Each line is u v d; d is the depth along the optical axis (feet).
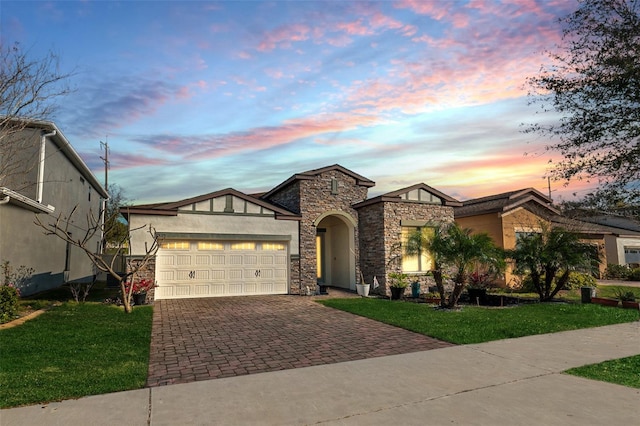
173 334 27.91
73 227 63.05
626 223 93.56
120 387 16.58
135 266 44.27
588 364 20.16
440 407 14.34
